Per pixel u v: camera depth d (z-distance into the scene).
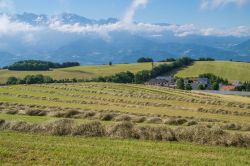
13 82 166.75
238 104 79.31
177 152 21.47
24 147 20.91
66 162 18.08
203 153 21.56
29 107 58.91
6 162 17.81
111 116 43.78
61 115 45.12
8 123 28.56
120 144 23.38
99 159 18.88
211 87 180.25
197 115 56.19
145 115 53.22
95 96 89.88
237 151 22.55
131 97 90.50
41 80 165.12
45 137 24.89
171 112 59.66
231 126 38.50
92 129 26.84
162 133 26.19
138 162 18.58
